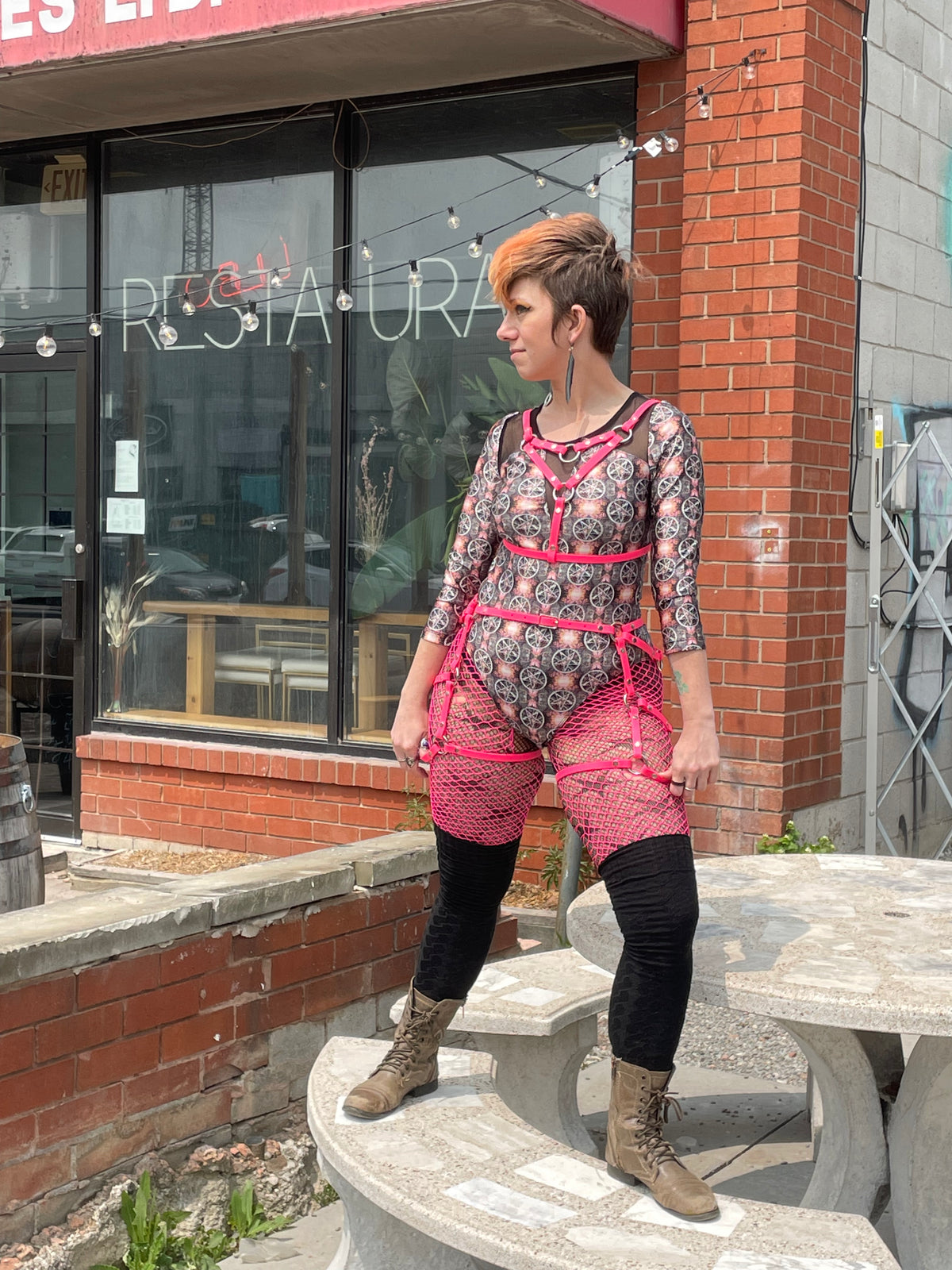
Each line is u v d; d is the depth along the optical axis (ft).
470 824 8.98
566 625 8.45
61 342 25.57
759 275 19.33
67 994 10.97
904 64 22.29
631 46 19.79
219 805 23.93
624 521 8.41
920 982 9.00
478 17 18.63
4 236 26.12
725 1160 13.28
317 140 23.32
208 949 12.19
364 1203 9.44
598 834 8.30
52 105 23.30
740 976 9.11
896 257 22.31
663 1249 7.61
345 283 23.12
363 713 23.35
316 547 23.70
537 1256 7.52
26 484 26.16
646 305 20.68
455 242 22.33
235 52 20.30
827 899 11.32
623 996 8.19
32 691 26.09
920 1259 10.23
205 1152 12.16
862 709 21.97
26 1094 10.69
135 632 25.22
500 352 22.13
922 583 21.98
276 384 23.91
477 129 22.04
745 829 19.72
